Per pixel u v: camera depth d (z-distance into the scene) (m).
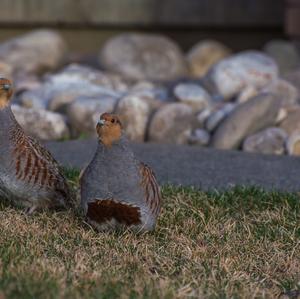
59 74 19.81
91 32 25.22
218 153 14.79
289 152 15.48
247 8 24.81
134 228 9.99
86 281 8.49
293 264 9.62
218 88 19.08
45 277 8.46
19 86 19.64
